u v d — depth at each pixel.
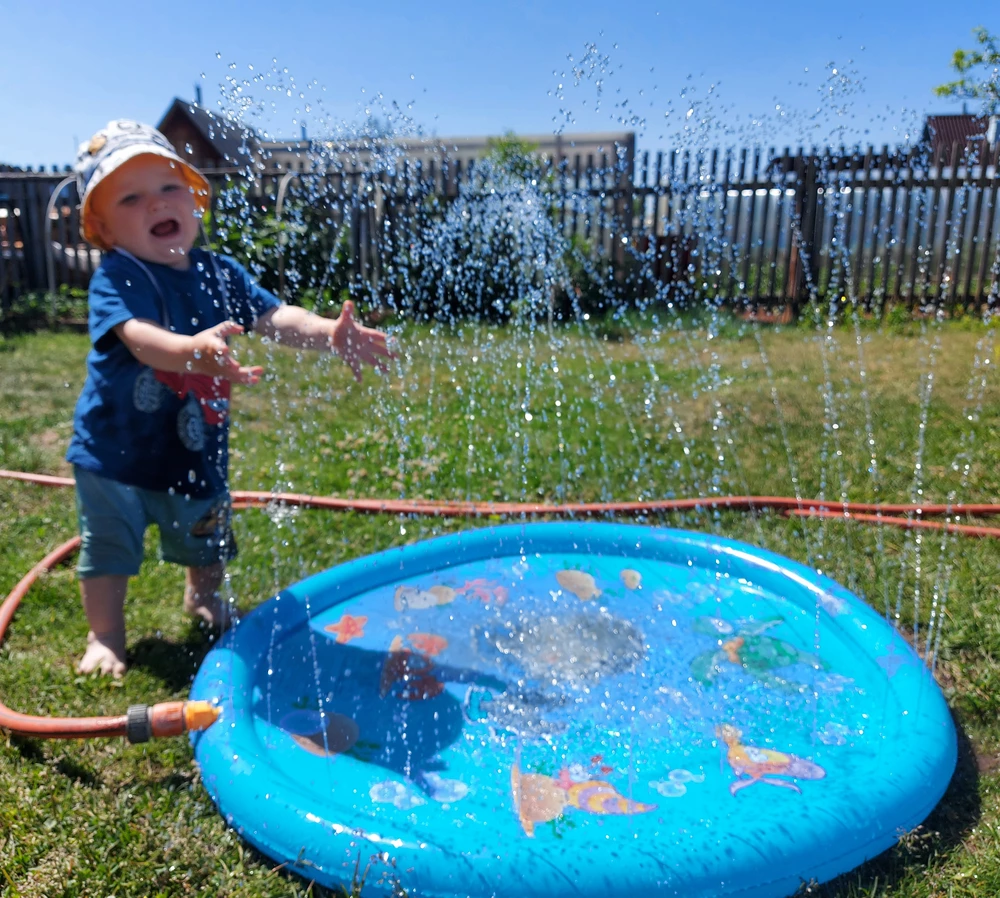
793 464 3.59
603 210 7.39
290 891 1.42
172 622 2.39
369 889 1.35
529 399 4.70
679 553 2.52
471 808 1.51
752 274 7.39
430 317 7.04
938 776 1.53
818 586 2.22
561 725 1.76
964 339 6.30
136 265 2.11
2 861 1.48
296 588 2.27
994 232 6.98
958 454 3.65
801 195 7.23
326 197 6.76
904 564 2.61
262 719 1.79
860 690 1.86
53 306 7.64
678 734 1.72
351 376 5.25
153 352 1.93
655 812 1.48
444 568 2.50
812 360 5.65
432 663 2.00
